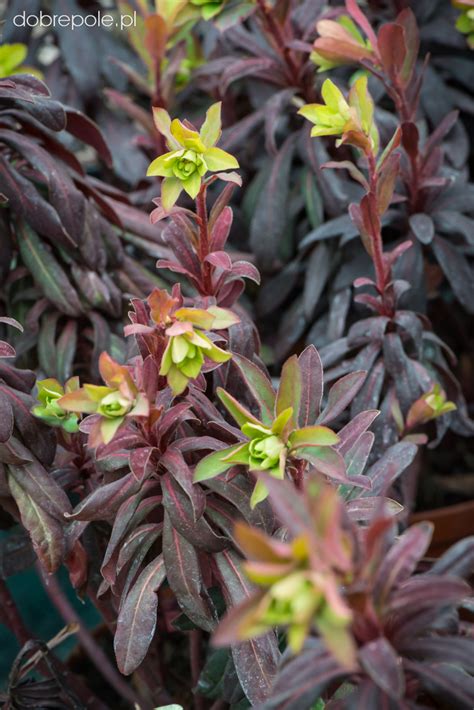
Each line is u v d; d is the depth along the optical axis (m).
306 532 0.61
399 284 0.92
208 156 0.77
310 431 0.73
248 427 0.73
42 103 0.88
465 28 1.01
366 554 0.65
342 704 0.71
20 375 0.83
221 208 0.82
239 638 0.61
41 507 0.80
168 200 0.77
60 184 0.90
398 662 0.70
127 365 0.79
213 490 0.78
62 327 0.96
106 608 0.88
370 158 0.85
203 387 0.79
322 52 0.96
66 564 0.83
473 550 0.71
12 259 0.94
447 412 0.95
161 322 0.73
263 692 0.75
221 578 0.78
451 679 0.69
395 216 1.00
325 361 0.95
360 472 0.80
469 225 0.98
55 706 0.86
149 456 0.75
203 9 1.01
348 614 0.59
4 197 0.89
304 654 0.68
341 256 1.04
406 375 0.92
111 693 1.00
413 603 0.67
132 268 0.97
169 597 0.93
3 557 0.87
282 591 0.60
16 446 0.81
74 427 0.81
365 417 0.79
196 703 0.94
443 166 1.04
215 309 0.73
